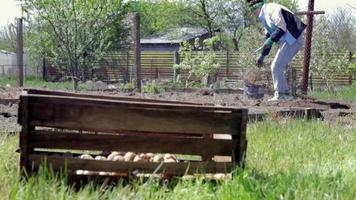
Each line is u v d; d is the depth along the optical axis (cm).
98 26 2584
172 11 4631
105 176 373
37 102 367
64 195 318
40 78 3294
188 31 4722
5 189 329
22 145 364
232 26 4350
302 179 378
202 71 2183
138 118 381
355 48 2895
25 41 3198
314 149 539
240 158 391
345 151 543
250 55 2109
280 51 1039
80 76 2562
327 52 2077
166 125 385
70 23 2481
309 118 905
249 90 1191
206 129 389
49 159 367
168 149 385
